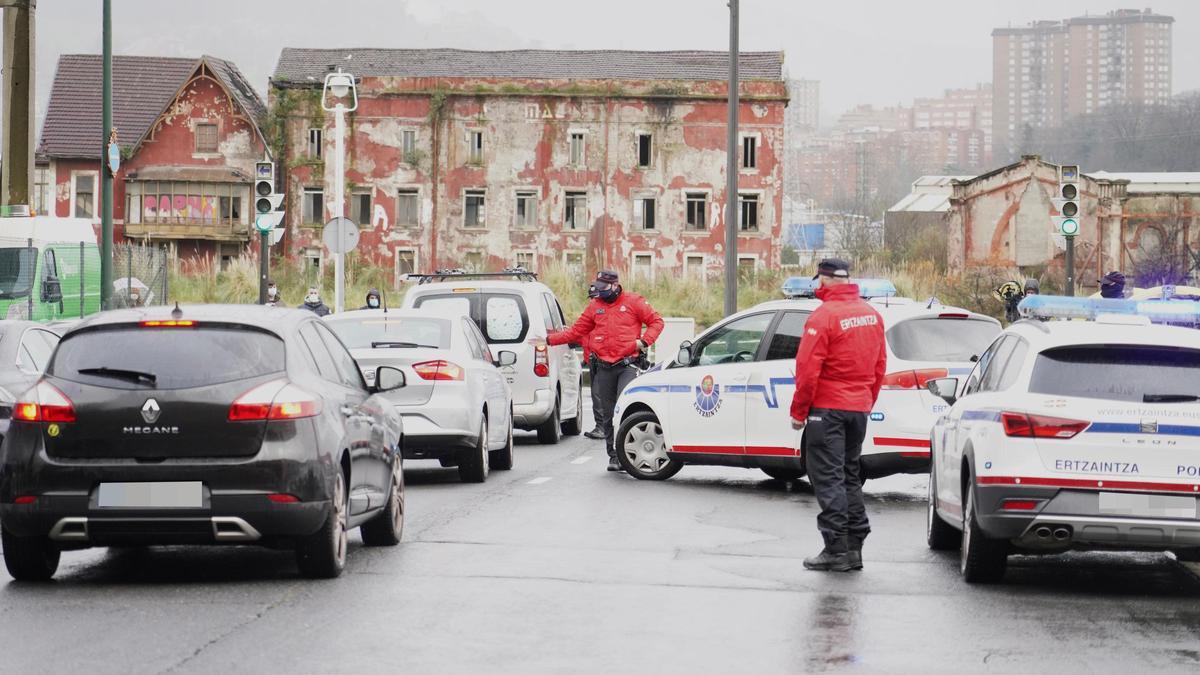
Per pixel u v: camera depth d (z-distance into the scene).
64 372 10.57
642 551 12.42
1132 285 86.56
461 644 8.73
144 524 10.34
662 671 8.12
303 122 83.06
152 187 83.00
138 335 10.67
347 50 86.38
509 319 22.72
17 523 10.39
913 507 15.93
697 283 58.31
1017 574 11.65
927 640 9.01
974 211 87.25
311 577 10.98
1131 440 10.28
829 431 11.67
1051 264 86.31
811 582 11.05
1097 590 10.92
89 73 86.50
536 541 12.95
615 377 19.67
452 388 17.11
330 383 11.42
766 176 83.75
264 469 10.38
